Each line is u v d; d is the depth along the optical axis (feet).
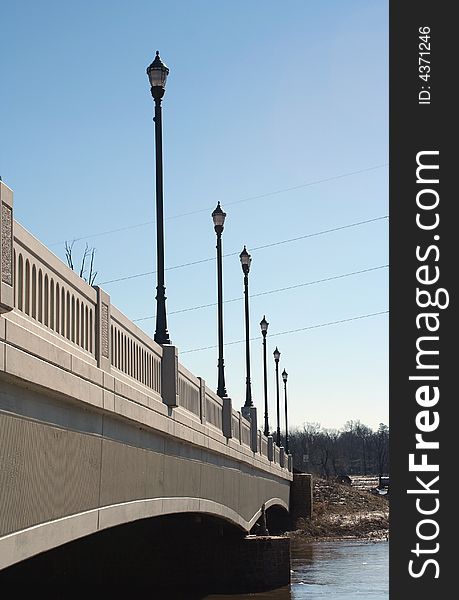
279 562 121.19
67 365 41.98
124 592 113.60
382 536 256.32
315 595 120.16
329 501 310.86
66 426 44.04
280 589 120.57
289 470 240.12
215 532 119.24
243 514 118.73
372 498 323.98
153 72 74.74
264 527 146.92
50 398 41.45
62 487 43.37
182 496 76.48
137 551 115.85
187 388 78.33
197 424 79.97
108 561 115.44
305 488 269.44
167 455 70.13
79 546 113.91
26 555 37.88
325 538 254.88
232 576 118.32
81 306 47.03
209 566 118.42
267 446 164.25
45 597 110.22
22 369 35.55
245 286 145.79
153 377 65.21
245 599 110.42
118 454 54.75
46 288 41.27
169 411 67.82
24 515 37.96
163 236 74.23
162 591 115.03
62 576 112.98
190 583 117.08
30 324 38.29
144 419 58.80
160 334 72.49
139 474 60.54
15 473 36.86
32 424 39.01
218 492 96.89
